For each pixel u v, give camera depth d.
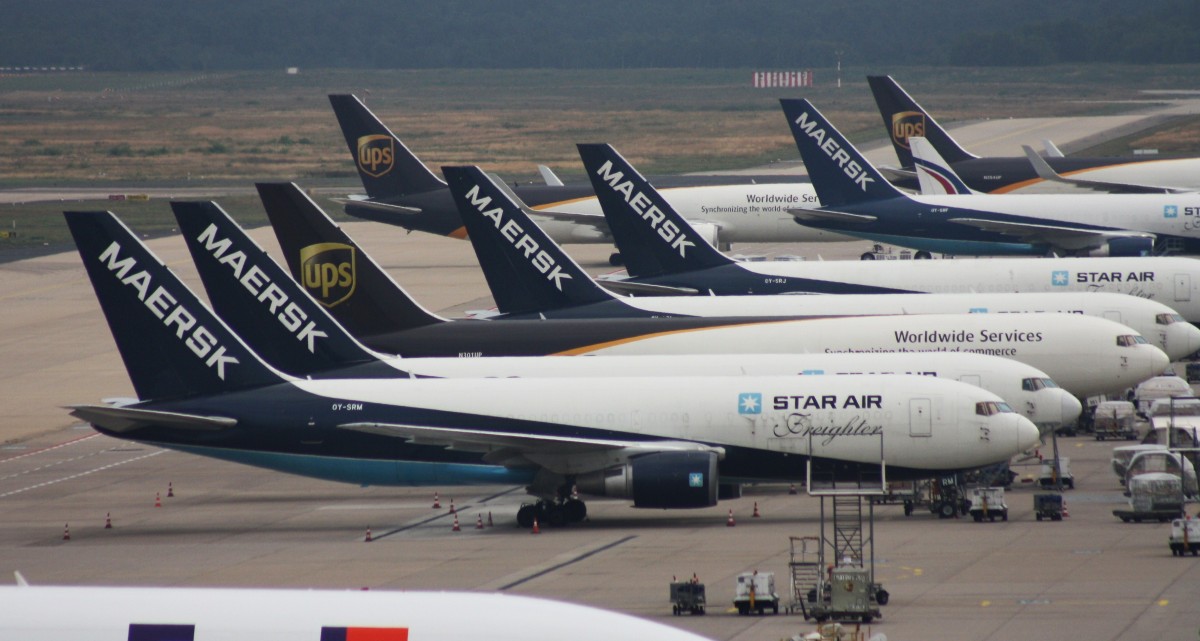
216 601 97.00
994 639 167.88
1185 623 172.00
